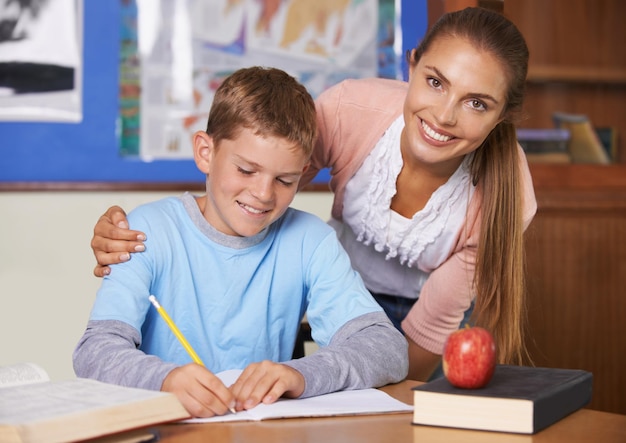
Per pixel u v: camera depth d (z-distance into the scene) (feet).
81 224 8.80
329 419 3.10
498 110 4.18
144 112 8.86
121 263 3.98
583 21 8.25
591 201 8.05
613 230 8.09
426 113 4.15
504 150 4.78
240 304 4.19
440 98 4.10
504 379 3.17
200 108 8.93
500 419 2.89
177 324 4.12
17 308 8.79
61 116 8.82
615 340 8.09
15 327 8.80
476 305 4.98
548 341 7.98
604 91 8.29
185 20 8.89
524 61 4.26
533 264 7.94
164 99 8.89
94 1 8.80
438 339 5.27
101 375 3.38
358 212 5.24
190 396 3.09
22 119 8.78
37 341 8.82
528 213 4.98
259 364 3.34
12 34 8.75
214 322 4.16
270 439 2.80
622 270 8.07
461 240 5.03
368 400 3.37
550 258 7.98
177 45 8.88
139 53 8.85
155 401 2.72
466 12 4.21
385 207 5.06
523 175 4.96
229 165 3.84
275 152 3.74
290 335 4.36
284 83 3.93
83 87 8.82
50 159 8.82
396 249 5.22
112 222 4.15
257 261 4.20
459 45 4.05
